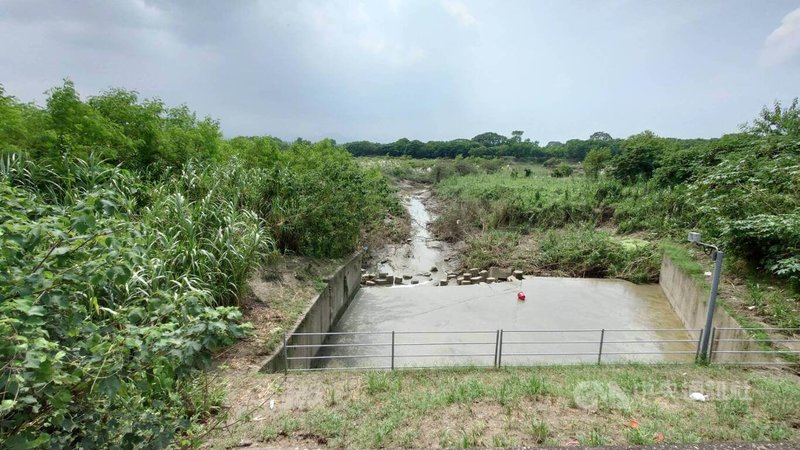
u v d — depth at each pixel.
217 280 5.93
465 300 10.53
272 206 8.84
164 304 2.34
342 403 4.04
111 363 1.91
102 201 2.17
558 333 8.53
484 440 3.30
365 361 7.31
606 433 3.36
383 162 44.56
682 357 7.53
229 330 2.21
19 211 2.31
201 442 2.94
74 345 1.96
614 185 18.45
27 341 1.62
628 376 4.70
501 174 33.38
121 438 2.13
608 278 12.65
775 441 3.23
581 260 13.27
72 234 2.04
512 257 14.04
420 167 44.28
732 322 6.64
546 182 24.89
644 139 20.98
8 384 1.54
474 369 5.09
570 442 3.24
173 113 10.10
